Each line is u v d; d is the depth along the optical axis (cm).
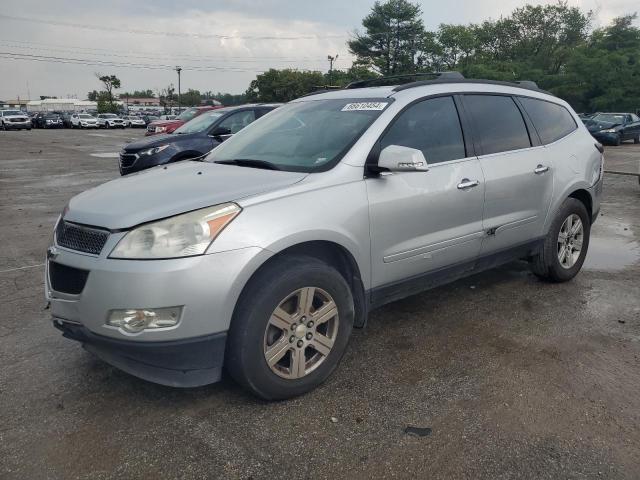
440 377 346
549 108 509
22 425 296
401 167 327
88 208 308
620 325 425
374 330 416
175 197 302
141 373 294
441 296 487
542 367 358
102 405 315
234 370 300
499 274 549
